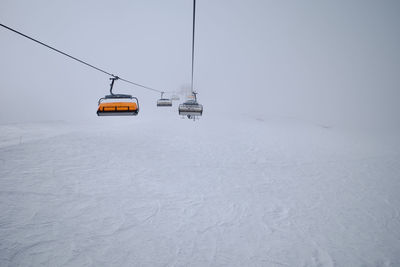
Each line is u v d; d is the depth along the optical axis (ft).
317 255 14.70
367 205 23.15
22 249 13.28
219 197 23.29
